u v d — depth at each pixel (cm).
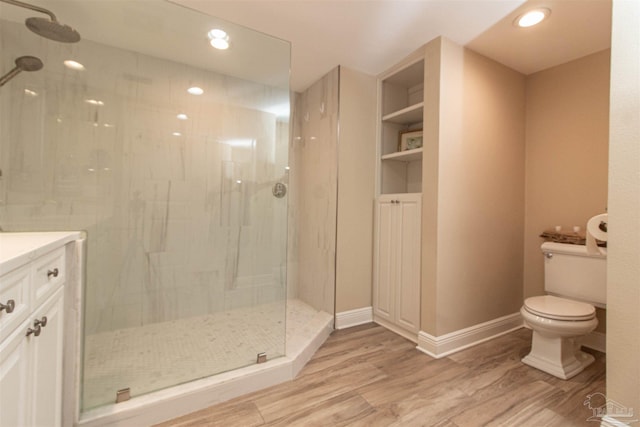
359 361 183
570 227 220
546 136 235
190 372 151
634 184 115
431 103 198
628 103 117
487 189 219
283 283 267
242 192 251
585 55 213
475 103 211
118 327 207
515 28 183
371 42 201
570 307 173
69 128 194
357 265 246
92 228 200
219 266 243
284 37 195
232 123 246
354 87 242
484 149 217
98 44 199
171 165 225
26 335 78
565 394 151
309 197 273
